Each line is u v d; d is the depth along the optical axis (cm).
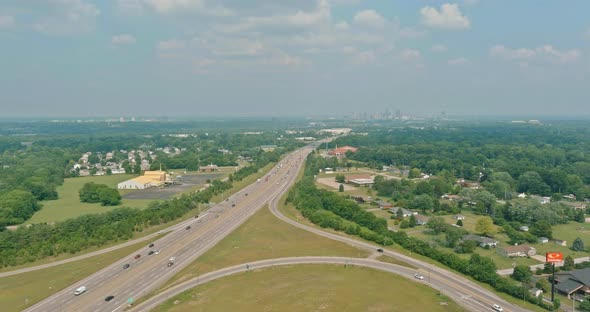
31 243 18850
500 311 13250
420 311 13250
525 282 15550
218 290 14688
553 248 19862
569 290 14725
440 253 17562
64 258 18025
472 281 15625
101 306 13612
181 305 13550
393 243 19588
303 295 14288
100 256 18188
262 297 14150
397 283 15350
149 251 18738
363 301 13862
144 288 14938
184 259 17800
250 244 19675
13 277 16025
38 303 13875
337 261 17525
